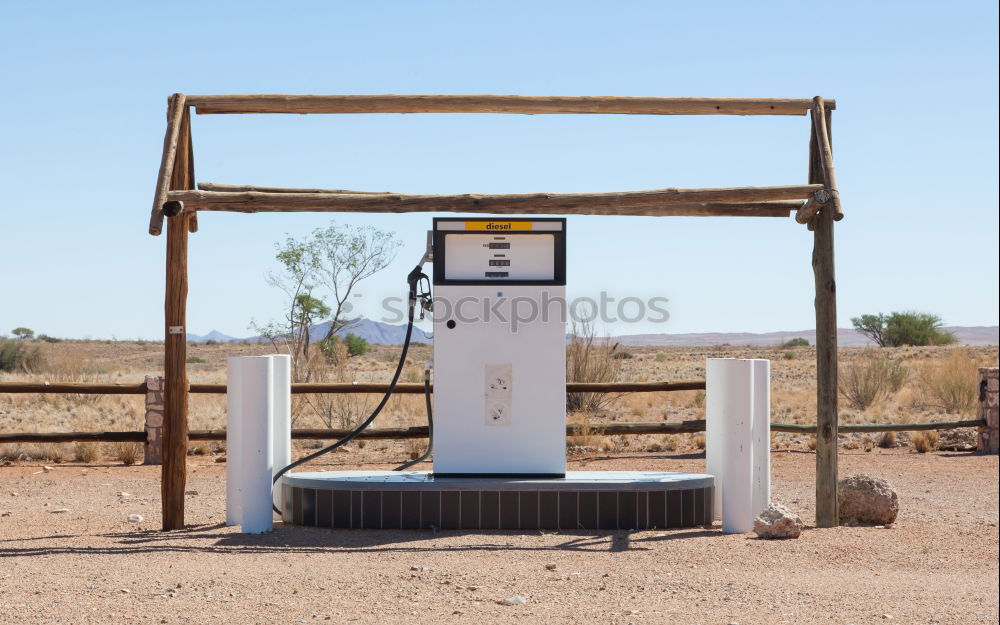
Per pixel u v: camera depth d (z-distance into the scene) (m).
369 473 9.54
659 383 14.85
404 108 9.02
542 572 6.88
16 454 15.34
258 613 5.70
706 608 5.85
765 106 9.22
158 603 5.93
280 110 9.00
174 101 8.82
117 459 15.48
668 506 8.83
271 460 8.70
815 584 6.52
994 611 5.78
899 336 66.00
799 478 12.75
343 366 22.94
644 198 8.74
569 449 15.62
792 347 76.81
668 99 9.14
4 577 6.66
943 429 16.08
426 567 7.03
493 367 9.02
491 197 8.77
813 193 8.86
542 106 9.05
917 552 7.68
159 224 8.35
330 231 24.81
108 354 75.69
